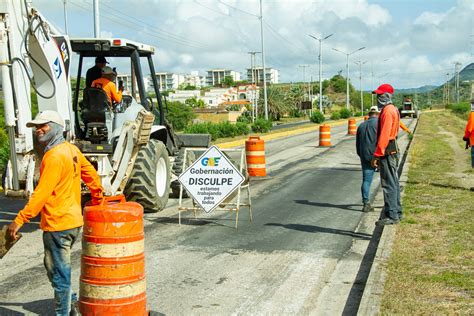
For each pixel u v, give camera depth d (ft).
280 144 108.99
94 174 18.71
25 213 16.70
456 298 19.36
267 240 30.32
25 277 24.08
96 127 35.55
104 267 16.61
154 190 37.01
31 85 31.53
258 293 21.86
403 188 43.62
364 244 29.43
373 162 30.99
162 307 20.33
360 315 17.84
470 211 34.35
